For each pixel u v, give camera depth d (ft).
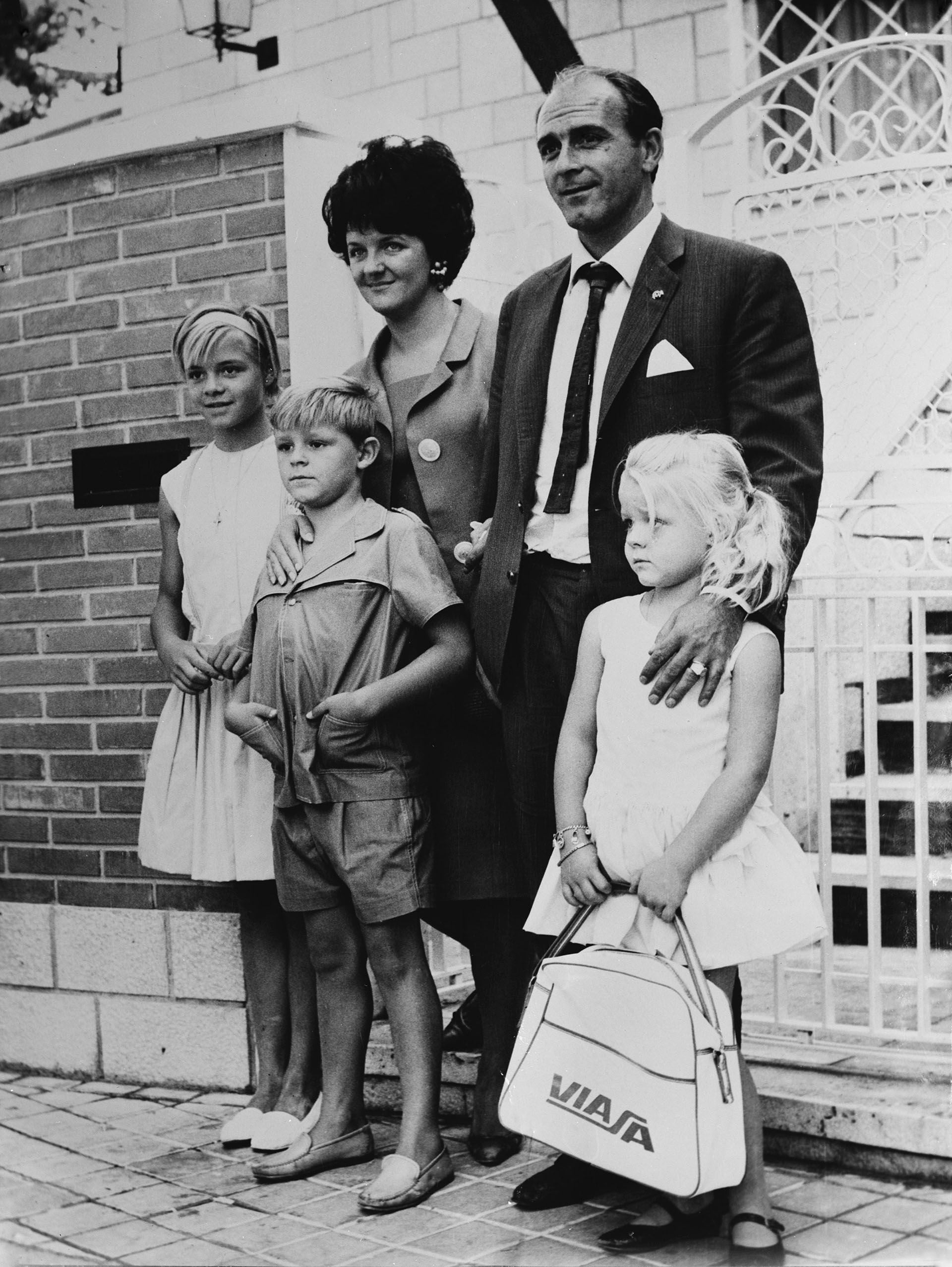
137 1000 12.02
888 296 13.80
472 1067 10.32
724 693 7.87
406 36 18.92
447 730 9.74
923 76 16.15
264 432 10.89
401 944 9.26
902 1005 11.00
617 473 8.55
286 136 11.44
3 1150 10.30
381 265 9.79
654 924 7.88
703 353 8.42
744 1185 7.80
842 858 12.67
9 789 12.59
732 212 13.35
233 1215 8.89
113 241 12.14
